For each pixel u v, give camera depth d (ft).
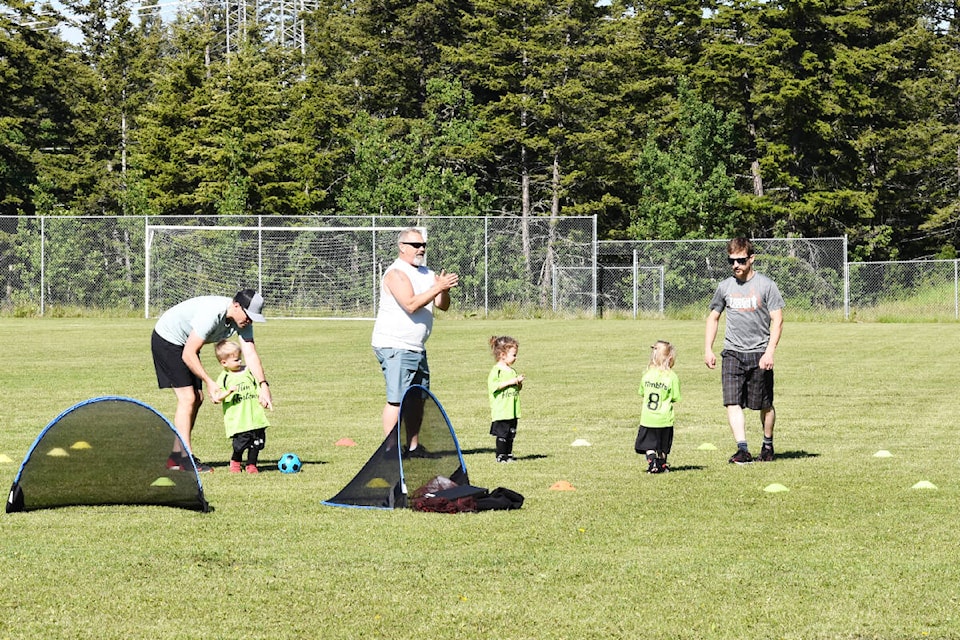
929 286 206.59
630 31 270.67
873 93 264.52
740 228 259.39
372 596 27.63
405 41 290.15
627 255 215.92
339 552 32.12
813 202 249.75
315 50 327.47
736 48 256.52
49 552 32.01
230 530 35.09
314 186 270.67
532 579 29.27
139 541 33.50
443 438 41.45
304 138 273.95
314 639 24.43
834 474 46.80
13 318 195.42
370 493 39.34
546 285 209.36
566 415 69.87
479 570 30.17
